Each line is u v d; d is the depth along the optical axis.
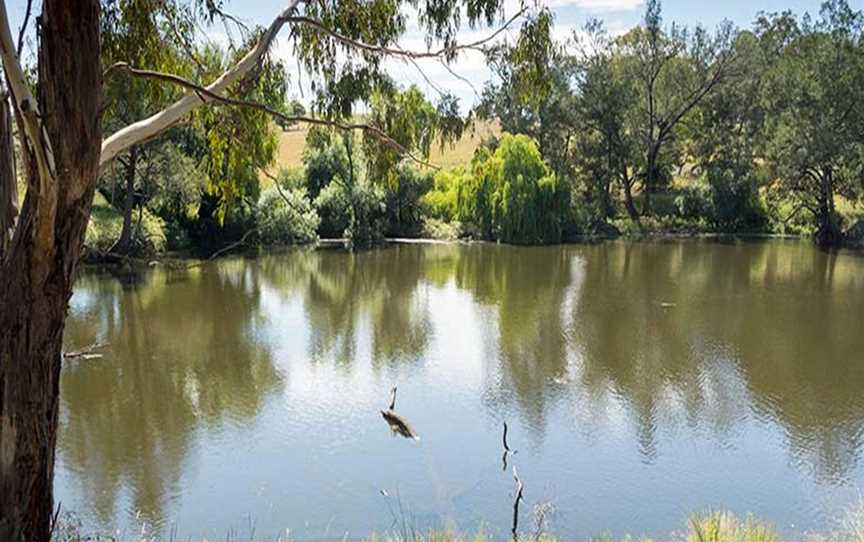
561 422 12.73
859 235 34.94
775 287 24.94
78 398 13.50
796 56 36.66
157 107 6.21
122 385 14.23
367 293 23.81
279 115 5.30
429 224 37.25
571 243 36.25
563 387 14.56
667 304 22.17
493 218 36.47
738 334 18.64
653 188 43.81
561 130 41.72
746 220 40.31
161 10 5.85
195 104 5.05
